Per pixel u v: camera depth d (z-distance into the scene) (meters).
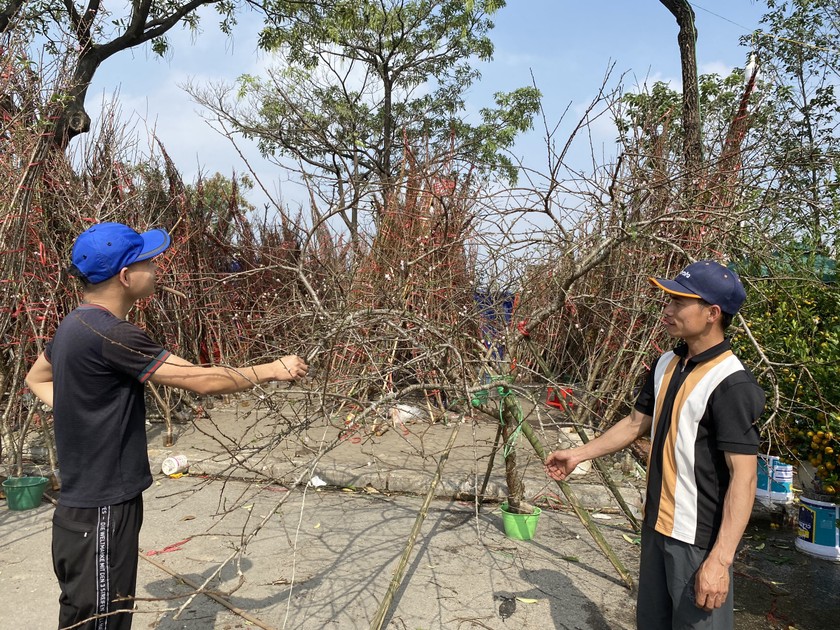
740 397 2.08
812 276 3.97
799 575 3.98
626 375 5.48
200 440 6.42
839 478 3.54
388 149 14.70
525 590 3.53
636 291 5.06
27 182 5.11
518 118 14.68
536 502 4.93
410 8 15.29
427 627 3.14
